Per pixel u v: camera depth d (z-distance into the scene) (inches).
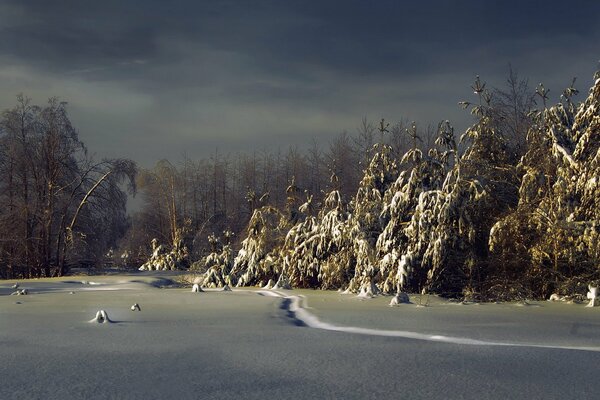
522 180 638.5
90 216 1637.6
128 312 468.8
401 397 200.4
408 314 448.1
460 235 640.4
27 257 1509.6
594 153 604.1
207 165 2925.7
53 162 1557.6
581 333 346.0
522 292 583.8
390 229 690.8
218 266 954.7
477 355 274.5
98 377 230.7
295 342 312.3
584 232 565.6
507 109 1481.3
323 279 776.9
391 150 823.1
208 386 216.2
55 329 364.2
